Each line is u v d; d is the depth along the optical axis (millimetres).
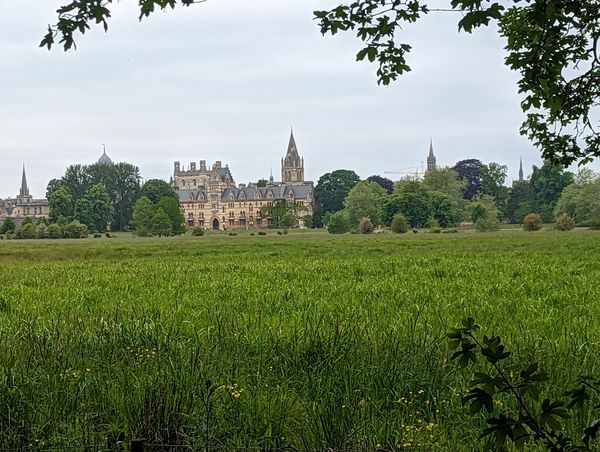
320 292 19016
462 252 40875
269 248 53562
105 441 6742
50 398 7461
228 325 10914
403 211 130750
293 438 6988
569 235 74938
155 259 40125
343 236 96875
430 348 9016
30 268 32156
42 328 11133
